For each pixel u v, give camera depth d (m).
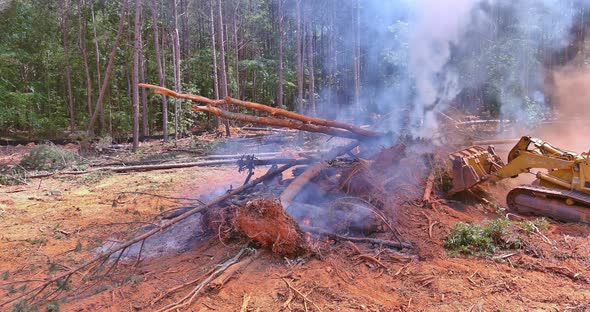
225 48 27.38
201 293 4.45
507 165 7.19
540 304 4.07
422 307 4.07
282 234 5.05
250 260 5.07
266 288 4.51
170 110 22.59
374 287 4.50
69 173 11.69
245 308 4.14
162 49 23.47
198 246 5.79
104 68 22.23
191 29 31.38
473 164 7.30
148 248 5.95
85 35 20.98
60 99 23.70
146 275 5.00
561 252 5.17
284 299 4.29
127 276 4.97
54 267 5.00
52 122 21.28
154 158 14.13
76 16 21.33
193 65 26.92
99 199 8.99
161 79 18.08
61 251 6.07
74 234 6.78
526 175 8.85
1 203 8.78
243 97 29.92
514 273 4.71
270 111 6.42
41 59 21.75
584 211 6.21
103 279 4.96
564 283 4.48
